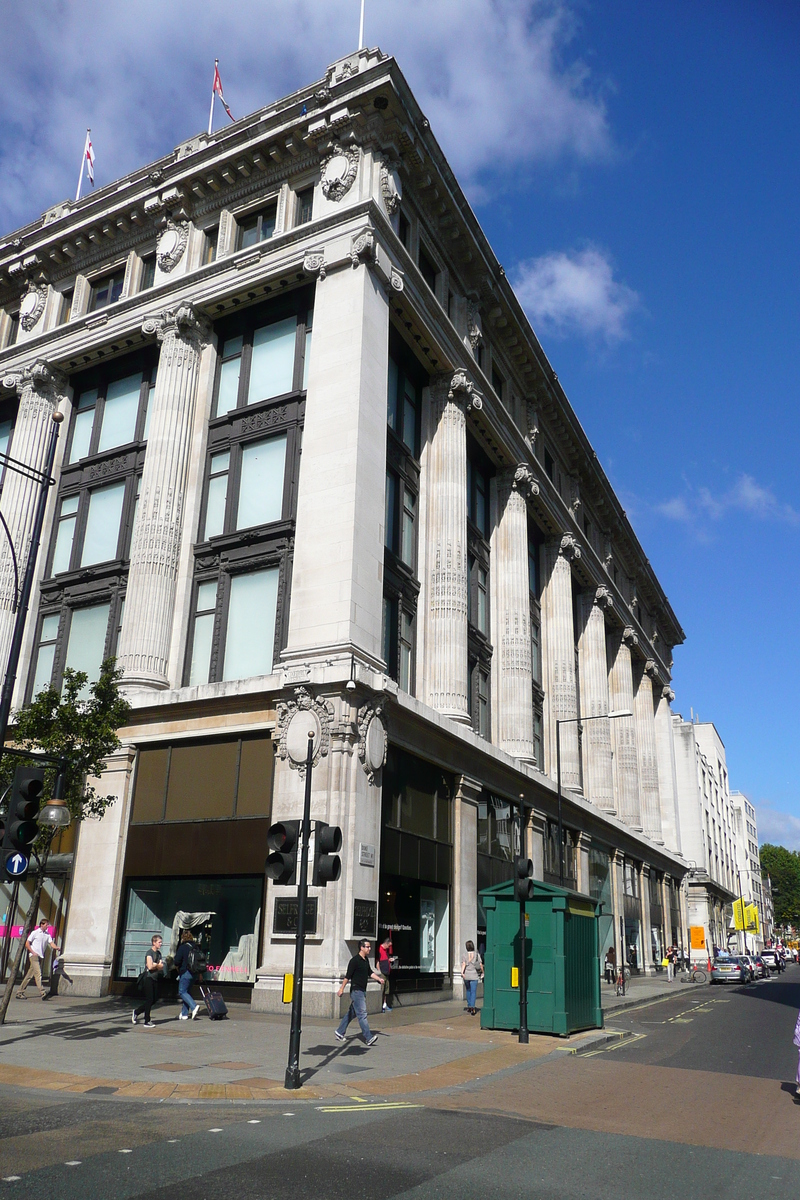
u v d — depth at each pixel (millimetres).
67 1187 6848
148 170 31297
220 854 21547
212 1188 6949
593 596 48562
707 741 100812
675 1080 13539
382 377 25031
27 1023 16500
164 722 23516
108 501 29359
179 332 28062
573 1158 8539
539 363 39062
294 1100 10625
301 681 20891
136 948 22422
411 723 23969
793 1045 18359
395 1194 7051
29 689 28781
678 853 65188
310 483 23469
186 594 25969
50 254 32906
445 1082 12398
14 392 32406
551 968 18203
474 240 32188
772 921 165375
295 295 27188
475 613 33344
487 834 29375
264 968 19750
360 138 26641
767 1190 7660
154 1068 12078
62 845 24359
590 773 46156
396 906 22906
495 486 36719
